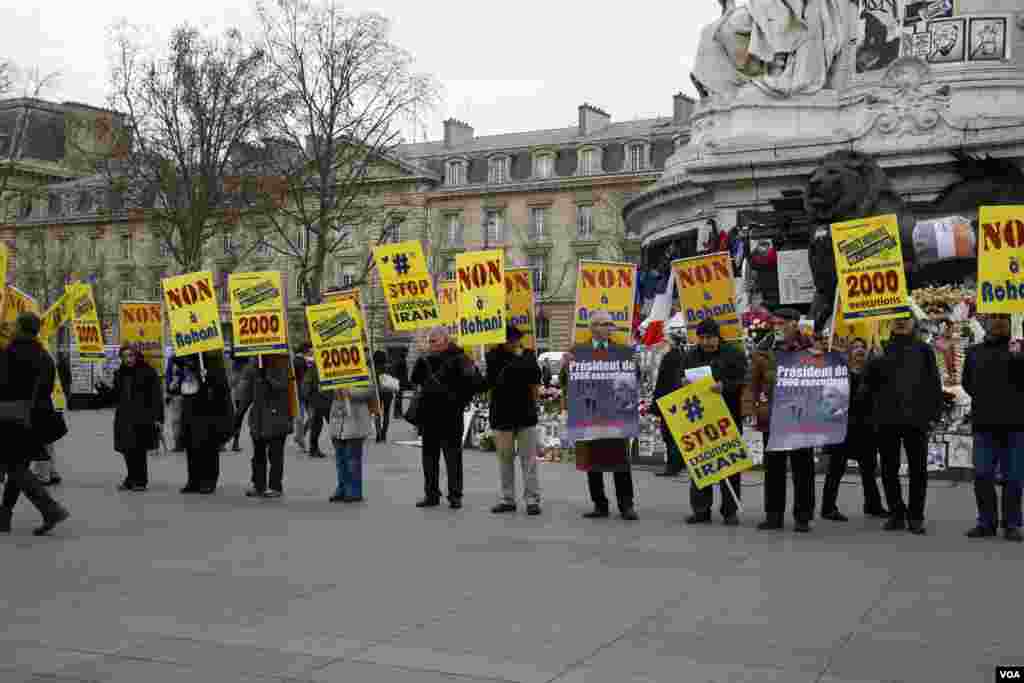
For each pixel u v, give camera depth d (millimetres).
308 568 9477
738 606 8078
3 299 15797
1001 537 11422
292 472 18344
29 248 77750
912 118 24625
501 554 10211
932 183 24359
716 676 6348
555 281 80125
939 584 8906
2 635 7164
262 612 7824
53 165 78812
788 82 27078
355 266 81938
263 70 49875
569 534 11461
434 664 6547
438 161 84875
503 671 6414
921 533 11664
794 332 12133
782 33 27281
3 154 73375
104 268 84125
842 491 15844
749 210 26109
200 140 50406
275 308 14617
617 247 76500
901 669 6512
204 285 15148
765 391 12195
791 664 6594
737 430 12242
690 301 14672
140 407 15484
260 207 52469
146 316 17078
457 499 13617
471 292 13695
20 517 12680
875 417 11844
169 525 12047
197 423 15156
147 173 52125
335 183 53000
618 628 7410
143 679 6207
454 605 8062
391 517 12773
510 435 13172
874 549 10609
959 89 25094
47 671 6344
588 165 80000
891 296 13055
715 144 27203
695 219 28391
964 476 16844
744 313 20828
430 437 13711
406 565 9633
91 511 13211
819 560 9977
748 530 11859
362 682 6184
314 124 50312
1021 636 7270
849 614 7840
